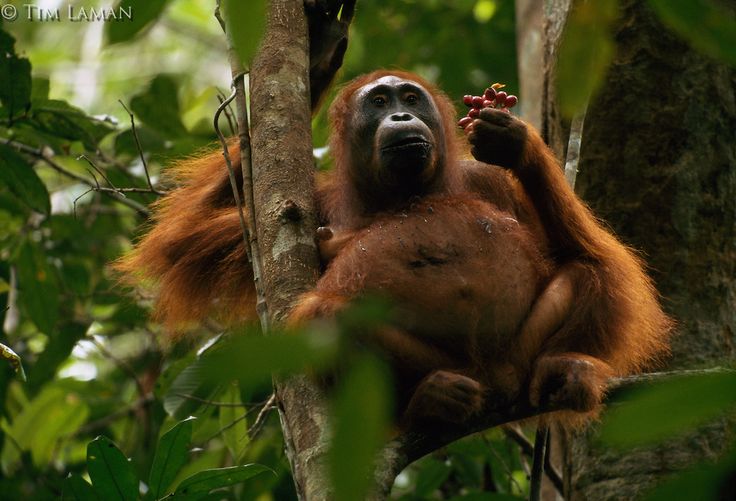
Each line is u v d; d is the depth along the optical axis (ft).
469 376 21.93
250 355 10.01
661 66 29.22
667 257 28.94
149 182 29.96
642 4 29.25
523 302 22.48
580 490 27.96
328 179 28.37
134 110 39.01
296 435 18.54
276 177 21.88
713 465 11.03
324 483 16.87
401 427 21.47
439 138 25.71
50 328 36.63
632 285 24.38
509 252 22.75
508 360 22.25
